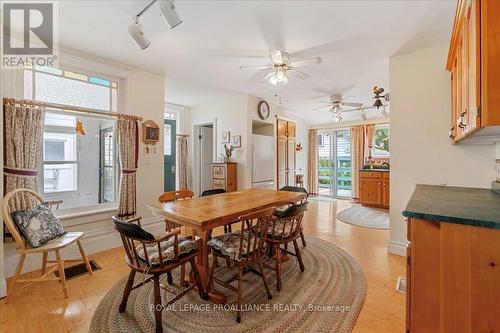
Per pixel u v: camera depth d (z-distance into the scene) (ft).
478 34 3.81
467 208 4.73
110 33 8.08
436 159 8.92
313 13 6.84
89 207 10.05
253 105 16.17
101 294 6.88
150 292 7.01
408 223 4.50
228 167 15.44
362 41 8.45
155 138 11.84
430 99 8.98
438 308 4.22
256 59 10.06
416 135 9.30
